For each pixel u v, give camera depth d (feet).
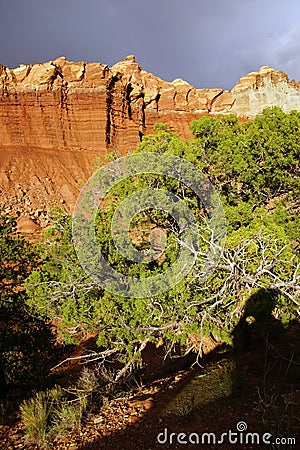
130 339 28.63
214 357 31.19
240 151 41.24
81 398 23.25
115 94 201.36
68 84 194.18
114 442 17.89
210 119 44.09
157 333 29.01
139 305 27.07
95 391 26.55
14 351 34.45
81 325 29.91
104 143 192.24
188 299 26.96
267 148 40.27
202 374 24.62
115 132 200.13
